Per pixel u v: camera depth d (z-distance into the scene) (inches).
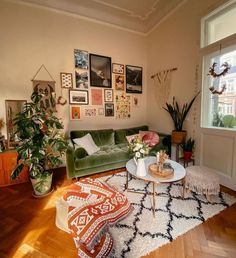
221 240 60.9
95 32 145.7
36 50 125.3
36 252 57.1
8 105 118.9
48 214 78.2
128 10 141.9
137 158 82.2
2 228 68.9
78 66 140.8
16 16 117.3
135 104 173.3
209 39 111.6
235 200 85.0
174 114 135.3
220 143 103.3
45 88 129.8
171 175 76.4
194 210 77.1
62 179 115.0
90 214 59.2
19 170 88.0
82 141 122.0
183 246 58.3
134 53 167.6
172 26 140.2
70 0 127.8
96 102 151.4
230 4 95.5
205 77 113.1
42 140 87.7
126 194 91.8
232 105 99.3
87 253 52.6
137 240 60.5
